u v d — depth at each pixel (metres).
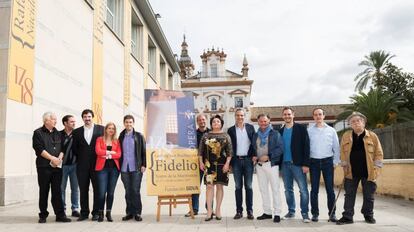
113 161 7.33
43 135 7.08
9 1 9.68
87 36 15.11
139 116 24.25
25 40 10.26
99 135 7.46
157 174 7.52
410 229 6.33
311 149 7.30
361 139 7.11
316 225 6.76
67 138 7.78
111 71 18.39
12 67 9.62
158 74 30.92
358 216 7.77
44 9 11.42
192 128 7.87
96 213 7.31
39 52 11.06
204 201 10.79
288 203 7.59
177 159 7.65
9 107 9.45
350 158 7.11
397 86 36.09
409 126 12.42
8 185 9.20
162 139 7.68
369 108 29.75
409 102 35.09
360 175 7.01
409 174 10.46
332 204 7.18
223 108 56.72
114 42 18.94
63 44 12.80
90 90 15.38
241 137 7.56
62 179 7.88
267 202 7.49
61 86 12.56
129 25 21.92
